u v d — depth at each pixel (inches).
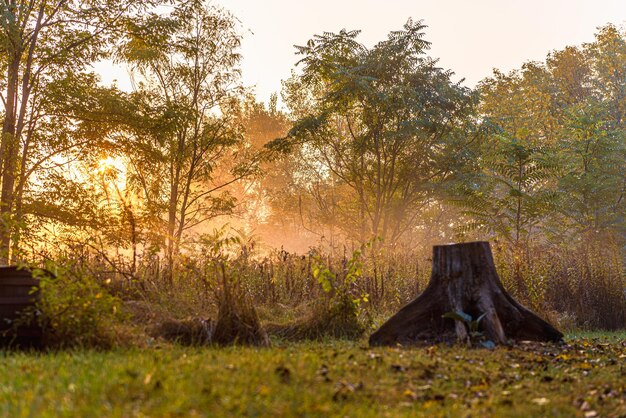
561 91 2105.1
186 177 1269.7
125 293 426.3
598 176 1169.4
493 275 369.1
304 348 334.6
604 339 480.7
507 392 226.8
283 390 203.0
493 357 303.0
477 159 1386.6
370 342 362.9
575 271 652.1
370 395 211.0
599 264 681.6
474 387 231.8
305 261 557.0
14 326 296.7
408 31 1417.3
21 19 960.9
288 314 469.4
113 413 170.1
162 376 212.5
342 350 315.9
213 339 337.1
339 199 1667.1
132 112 1069.8
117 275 461.4
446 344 351.3
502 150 878.4
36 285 304.0
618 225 1116.5
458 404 209.2
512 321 367.6
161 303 405.1
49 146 1018.1
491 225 872.3
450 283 366.3
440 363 273.9
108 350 294.0
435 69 1446.9
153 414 171.0
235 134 1290.6
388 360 270.4
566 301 634.8
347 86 1386.6
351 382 223.9
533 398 223.6
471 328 348.8
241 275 464.8
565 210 1146.0
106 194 978.1
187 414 172.6
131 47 1114.1
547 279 603.5
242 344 331.9
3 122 1022.4
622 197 1298.0
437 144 1491.1
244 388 201.0
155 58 1165.1
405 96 1379.2
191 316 382.9
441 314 365.7
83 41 1015.0
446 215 1583.4
